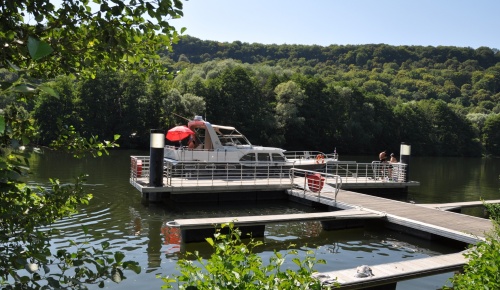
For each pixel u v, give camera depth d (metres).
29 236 2.56
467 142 69.44
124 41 2.83
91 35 2.79
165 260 9.84
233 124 52.06
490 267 4.06
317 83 59.59
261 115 53.62
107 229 12.37
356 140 60.44
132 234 11.98
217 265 2.89
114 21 2.78
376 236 12.98
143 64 3.42
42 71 2.94
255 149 21.88
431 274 8.44
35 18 2.56
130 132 48.16
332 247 11.62
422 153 66.75
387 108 65.38
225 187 17.69
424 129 67.12
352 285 7.54
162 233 12.24
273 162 21.86
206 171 20.67
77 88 47.19
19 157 2.69
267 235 12.68
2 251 2.41
